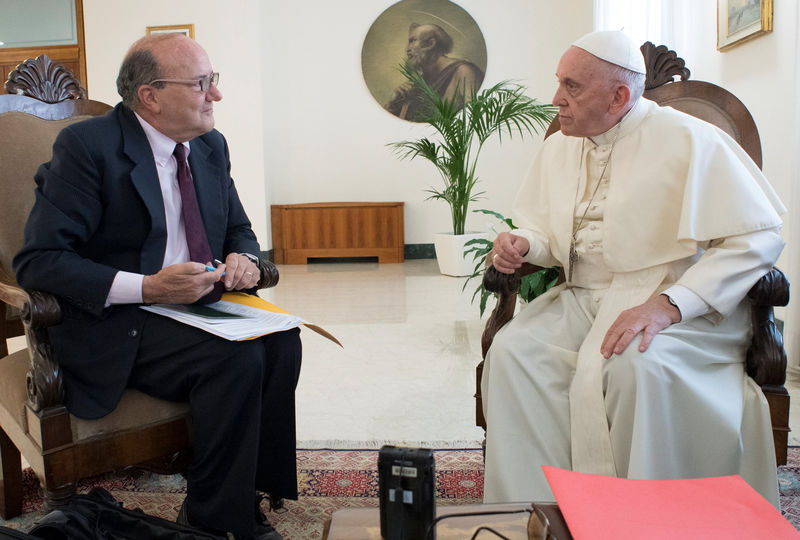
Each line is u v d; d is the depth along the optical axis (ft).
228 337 4.59
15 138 5.64
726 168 5.06
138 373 4.86
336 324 13.99
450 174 20.59
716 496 2.91
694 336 4.88
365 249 25.23
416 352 11.51
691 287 4.82
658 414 4.53
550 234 6.04
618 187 5.45
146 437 4.72
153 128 5.23
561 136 6.18
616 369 4.67
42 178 4.91
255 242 6.25
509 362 5.10
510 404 5.05
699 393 4.56
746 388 4.80
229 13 23.91
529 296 9.78
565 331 5.54
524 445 4.96
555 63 25.40
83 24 24.88
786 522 2.69
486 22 25.39
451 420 8.14
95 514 4.25
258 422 4.80
